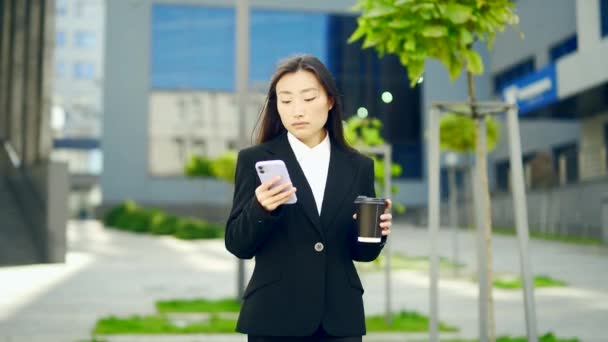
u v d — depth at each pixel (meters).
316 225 2.03
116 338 5.73
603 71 17.30
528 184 24.30
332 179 2.12
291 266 2.02
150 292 9.14
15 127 15.18
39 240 13.48
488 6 3.56
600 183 19.17
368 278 11.25
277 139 2.20
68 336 5.80
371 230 2.02
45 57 14.00
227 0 33.97
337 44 34.25
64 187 13.32
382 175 7.27
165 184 33.25
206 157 30.59
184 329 6.01
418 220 33.12
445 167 31.81
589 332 6.19
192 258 15.24
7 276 10.98
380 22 3.48
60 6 71.25
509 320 6.93
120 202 32.91
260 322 2.01
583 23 18.33
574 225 20.69
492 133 11.20
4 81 15.59
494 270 11.98
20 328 6.22
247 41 7.86
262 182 1.93
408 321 6.63
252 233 1.94
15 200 14.48
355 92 34.28
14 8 15.27
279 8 33.84
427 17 3.34
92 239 22.41
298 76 2.06
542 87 20.61
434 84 34.00
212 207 33.41
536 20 27.33
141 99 33.38
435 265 3.77
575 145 25.31
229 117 33.88
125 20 33.44
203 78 33.81
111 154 33.00
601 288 9.53
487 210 3.96
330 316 2.01
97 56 71.50
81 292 9.05
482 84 32.50
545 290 9.39
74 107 70.19
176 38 33.75
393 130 34.47
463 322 6.78
